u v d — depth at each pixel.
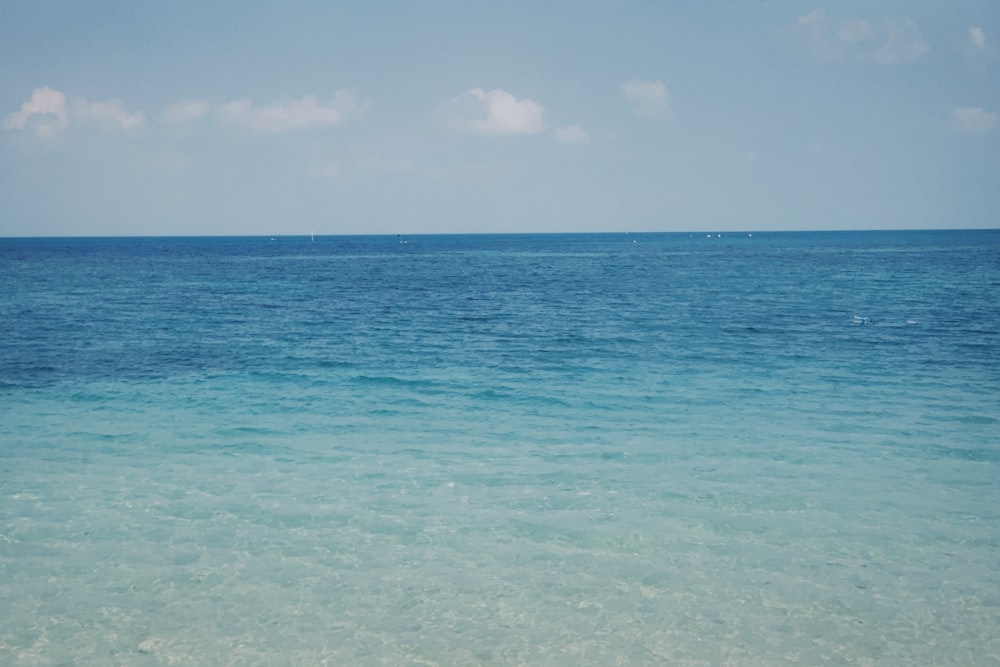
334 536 12.33
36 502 13.62
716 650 9.27
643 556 11.61
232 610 10.13
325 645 9.38
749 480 14.70
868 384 22.84
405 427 18.61
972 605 10.19
